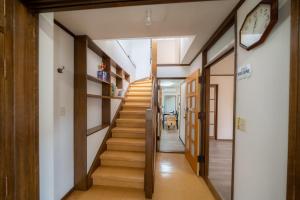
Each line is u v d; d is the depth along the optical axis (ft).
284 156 3.29
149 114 7.50
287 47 3.25
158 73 14.39
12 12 3.00
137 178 8.09
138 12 5.60
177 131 25.43
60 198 6.85
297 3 2.53
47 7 3.33
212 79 18.76
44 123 4.07
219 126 18.70
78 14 5.74
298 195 2.48
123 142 10.09
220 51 7.18
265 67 3.85
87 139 8.09
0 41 2.80
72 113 7.70
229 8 5.39
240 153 4.98
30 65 3.38
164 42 14.94
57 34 6.53
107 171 8.70
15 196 3.07
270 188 3.68
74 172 7.88
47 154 4.19
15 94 3.06
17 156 3.10
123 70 14.39
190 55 11.13
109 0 3.11
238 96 5.14
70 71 7.48
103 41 9.61
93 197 7.41
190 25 6.59
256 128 4.19
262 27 3.81
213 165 11.26
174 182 8.90
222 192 7.73
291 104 2.59
